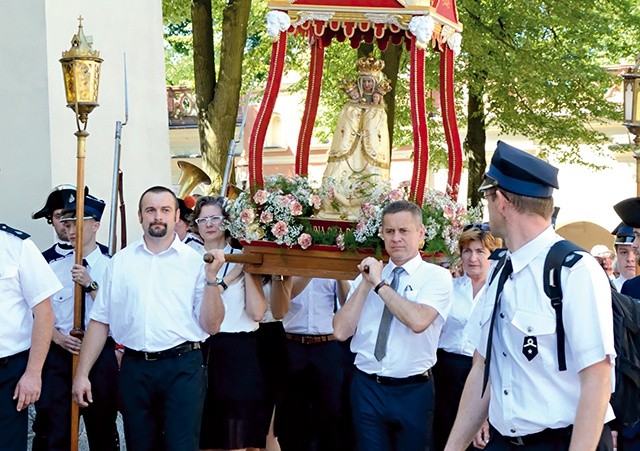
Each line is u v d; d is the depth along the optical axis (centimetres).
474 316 508
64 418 797
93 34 1152
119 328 718
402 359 677
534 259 461
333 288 867
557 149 2147
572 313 447
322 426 864
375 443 682
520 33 1962
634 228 704
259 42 2183
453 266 757
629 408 555
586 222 2797
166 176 1312
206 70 1588
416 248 691
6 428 685
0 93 1060
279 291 791
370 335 687
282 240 739
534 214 462
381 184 757
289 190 758
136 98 1240
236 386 795
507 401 466
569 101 2039
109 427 811
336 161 794
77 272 774
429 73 1920
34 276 682
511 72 1892
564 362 452
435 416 775
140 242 725
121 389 719
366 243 723
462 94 2069
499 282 470
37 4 1057
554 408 457
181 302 713
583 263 450
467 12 1898
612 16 2089
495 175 468
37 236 1042
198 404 714
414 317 665
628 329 555
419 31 738
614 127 2688
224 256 722
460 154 816
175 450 706
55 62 1068
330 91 2116
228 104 1562
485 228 764
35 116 1053
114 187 893
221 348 798
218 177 1551
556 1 1922
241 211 758
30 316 695
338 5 755
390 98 1647
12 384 684
